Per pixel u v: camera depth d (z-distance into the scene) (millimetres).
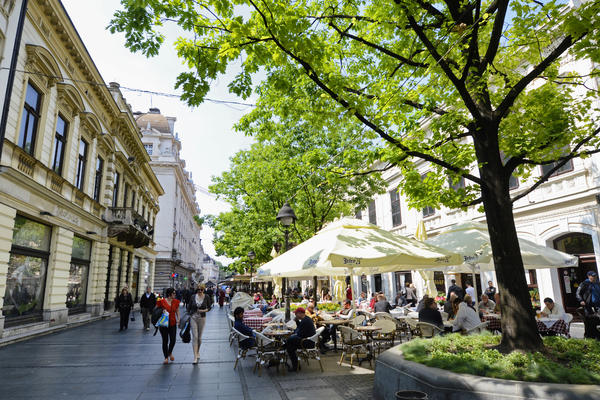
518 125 6941
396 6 6035
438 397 4301
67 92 15391
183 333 8680
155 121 52406
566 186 12625
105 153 21344
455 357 4902
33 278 13648
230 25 5141
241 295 16891
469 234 8961
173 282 46938
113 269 23047
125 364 8453
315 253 7078
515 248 5668
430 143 7129
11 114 11648
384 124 6758
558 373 4078
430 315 8188
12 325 12164
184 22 5102
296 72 7336
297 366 7762
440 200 7055
